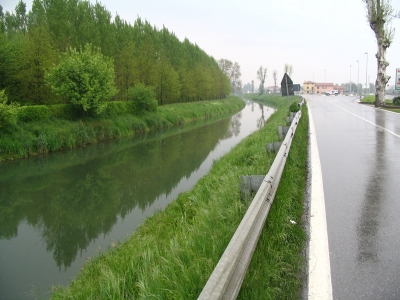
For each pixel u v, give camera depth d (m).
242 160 9.98
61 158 17.20
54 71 21.23
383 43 27.77
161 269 3.75
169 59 45.16
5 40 21.67
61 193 11.61
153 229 7.01
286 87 21.27
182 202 8.25
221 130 28.09
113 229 8.43
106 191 11.62
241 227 3.13
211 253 3.73
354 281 3.26
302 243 4.09
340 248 3.94
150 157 17.17
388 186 6.25
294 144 9.63
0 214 9.84
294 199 5.41
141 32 42.25
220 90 68.06
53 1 28.14
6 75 21.03
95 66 22.08
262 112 50.34
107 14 33.09
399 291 3.06
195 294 3.04
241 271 2.66
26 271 6.62
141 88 30.27
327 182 6.66
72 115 22.77
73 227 8.76
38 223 9.16
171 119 32.88
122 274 4.25
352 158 8.84
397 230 4.35
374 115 21.55
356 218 4.80
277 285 3.15
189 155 17.36
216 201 6.16
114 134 24.19
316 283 3.26
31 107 19.64
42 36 22.84
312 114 23.70
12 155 16.91
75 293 4.62
